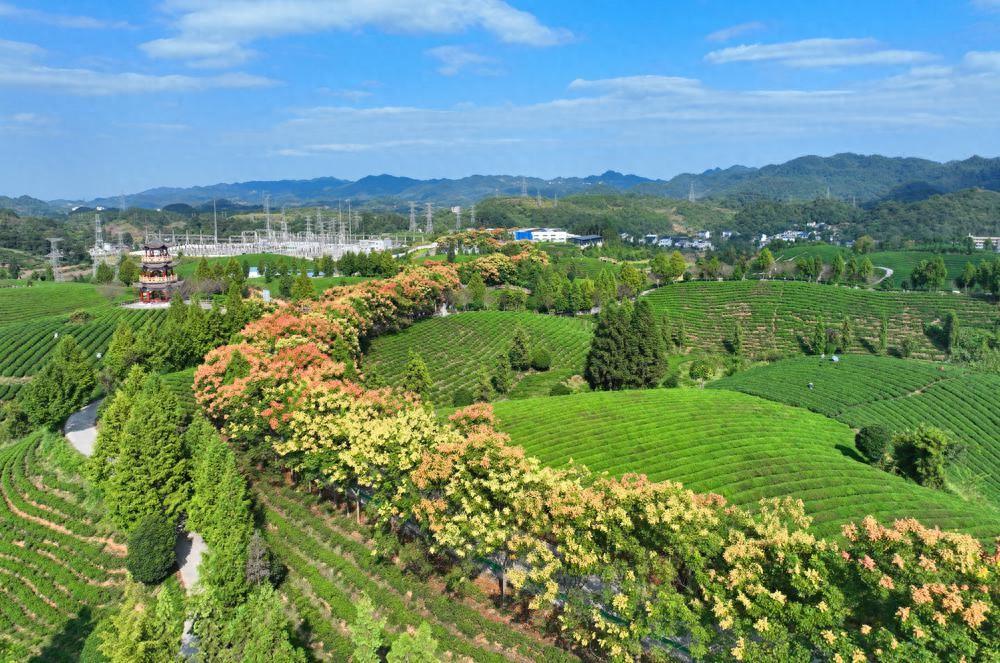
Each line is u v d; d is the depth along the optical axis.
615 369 88.06
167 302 131.62
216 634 30.08
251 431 50.97
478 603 35.72
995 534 44.00
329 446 43.69
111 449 48.75
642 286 165.00
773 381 92.38
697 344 129.12
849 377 91.00
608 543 30.44
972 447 69.75
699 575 27.61
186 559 44.28
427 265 143.38
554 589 30.19
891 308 131.38
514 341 100.44
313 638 34.41
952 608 22.91
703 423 65.75
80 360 68.00
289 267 188.12
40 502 51.16
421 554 37.84
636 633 27.78
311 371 57.28
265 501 49.53
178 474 45.56
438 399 84.38
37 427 68.06
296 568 40.66
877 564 25.75
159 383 53.75
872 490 50.28
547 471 35.59
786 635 25.02
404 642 26.91
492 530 32.75
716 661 27.20
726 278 174.12
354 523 44.91
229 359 59.06
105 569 43.28
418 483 36.25
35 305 134.38
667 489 31.22
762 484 50.09
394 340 110.31
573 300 147.50
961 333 113.75
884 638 23.20
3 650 35.97
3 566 43.72
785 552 27.16
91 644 32.78
